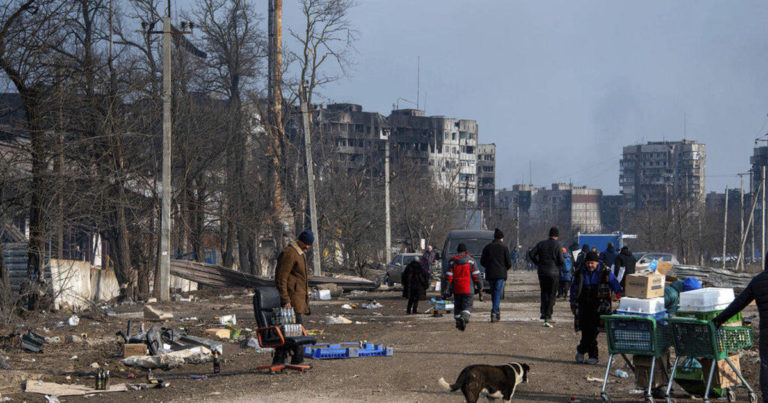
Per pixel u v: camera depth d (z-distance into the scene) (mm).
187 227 36969
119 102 27531
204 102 39906
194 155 35875
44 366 12578
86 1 24219
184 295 33906
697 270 32656
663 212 110625
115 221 30078
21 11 20344
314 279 36156
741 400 9273
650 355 9234
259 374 11695
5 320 18391
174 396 10023
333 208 53438
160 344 13562
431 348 14461
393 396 9742
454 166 174875
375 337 16562
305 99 52844
